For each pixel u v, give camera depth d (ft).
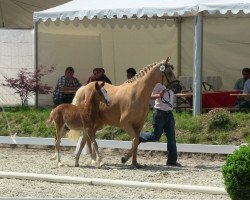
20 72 77.66
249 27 80.94
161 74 48.98
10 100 79.82
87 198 36.68
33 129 64.95
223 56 82.74
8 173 44.39
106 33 86.17
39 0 91.25
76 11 68.13
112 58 86.99
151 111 63.16
